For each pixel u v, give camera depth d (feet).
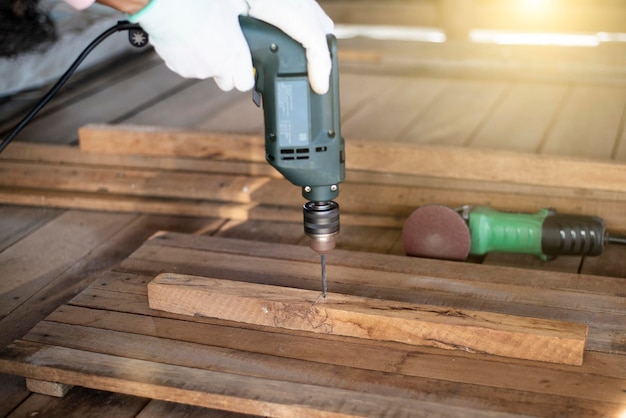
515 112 7.81
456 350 4.83
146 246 5.82
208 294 5.10
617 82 8.52
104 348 4.94
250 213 6.49
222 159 6.78
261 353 4.87
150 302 5.23
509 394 4.55
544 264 5.84
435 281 5.35
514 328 4.74
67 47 7.67
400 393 4.57
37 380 4.87
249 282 5.34
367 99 8.32
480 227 5.78
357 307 4.93
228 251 5.73
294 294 5.06
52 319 5.17
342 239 6.21
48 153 7.09
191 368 4.77
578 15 10.50
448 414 4.43
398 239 6.19
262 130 7.59
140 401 4.86
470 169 6.33
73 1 4.27
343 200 6.45
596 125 7.43
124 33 9.20
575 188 6.15
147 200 6.68
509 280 5.36
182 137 6.82
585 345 4.83
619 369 4.69
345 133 7.42
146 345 4.95
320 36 4.56
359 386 4.63
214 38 4.44
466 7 10.57
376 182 6.49
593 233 5.69
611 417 4.41
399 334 4.88
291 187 6.54
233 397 4.58
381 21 11.93
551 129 7.38
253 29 4.59
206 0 4.41
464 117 7.73
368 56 9.72
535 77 8.86
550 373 4.67
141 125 7.23
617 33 10.92
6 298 5.64
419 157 6.41
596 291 5.24
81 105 8.45
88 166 7.00
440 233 5.68
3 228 6.48
